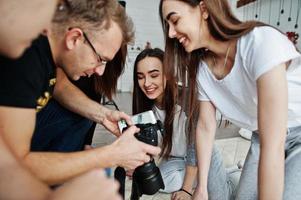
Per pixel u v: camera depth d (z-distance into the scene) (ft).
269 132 2.46
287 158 3.26
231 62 2.99
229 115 3.55
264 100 2.48
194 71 3.43
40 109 2.60
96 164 2.29
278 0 11.21
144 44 17.30
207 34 2.85
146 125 2.90
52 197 1.12
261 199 2.54
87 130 3.48
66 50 2.30
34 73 1.91
